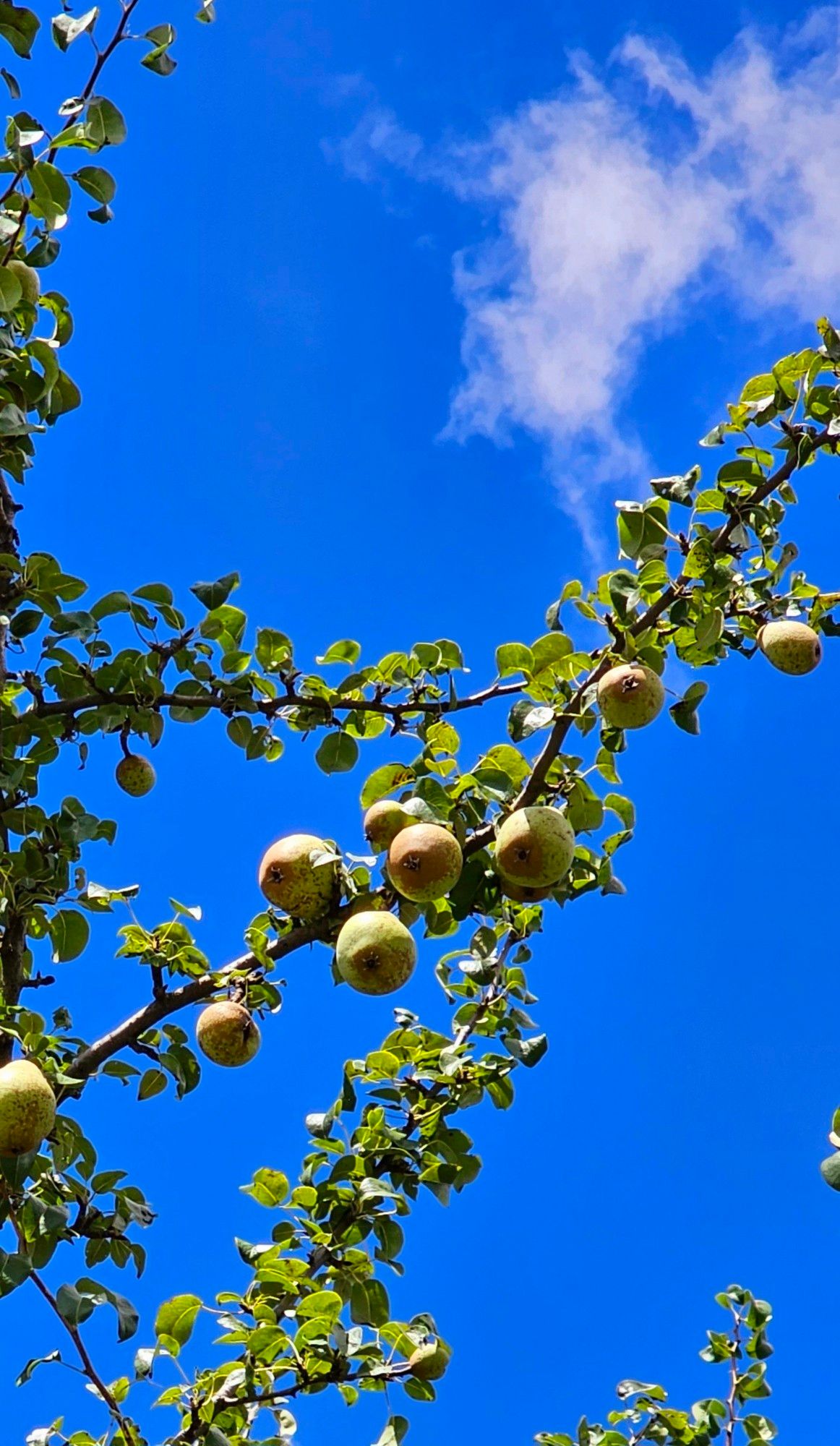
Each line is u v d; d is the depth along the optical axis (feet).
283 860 6.30
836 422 6.47
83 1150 6.23
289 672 7.04
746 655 6.62
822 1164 5.09
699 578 6.36
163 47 6.71
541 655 6.43
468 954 6.62
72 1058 6.32
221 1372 6.02
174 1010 6.45
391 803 6.30
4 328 6.59
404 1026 6.57
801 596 6.60
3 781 6.55
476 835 6.31
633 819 6.67
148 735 6.95
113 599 6.92
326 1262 6.21
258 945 6.47
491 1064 6.47
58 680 6.92
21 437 6.73
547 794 6.53
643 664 6.30
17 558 6.81
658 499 6.48
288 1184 6.33
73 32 6.57
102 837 6.77
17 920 6.45
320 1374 6.04
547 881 6.16
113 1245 6.24
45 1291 5.85
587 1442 6.66
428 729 6.50
